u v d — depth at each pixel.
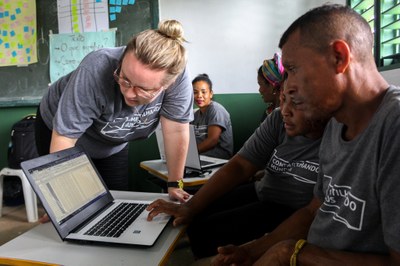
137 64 0.98
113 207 1.11
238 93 3.02
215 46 2.99
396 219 0.54
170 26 1.03
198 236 1.23
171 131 1.42
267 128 1.29
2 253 0.81
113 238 0.86
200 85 2.68
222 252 0.89
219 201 1.45
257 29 2.95
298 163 1.18
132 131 1.44
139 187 3.04
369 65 0.62
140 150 3.01
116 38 2.88
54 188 0.91
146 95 1.06
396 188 0.55
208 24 2.98
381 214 0.58
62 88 1.42
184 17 2.99
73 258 0.78
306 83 0.62
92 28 2.89
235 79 3.01
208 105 2.73
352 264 0.61
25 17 2.94
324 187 0.82
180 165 1.43
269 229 1.24
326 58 0.60
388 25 1.88
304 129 1.01
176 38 1.04
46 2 2.91
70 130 1.15
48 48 2.94
